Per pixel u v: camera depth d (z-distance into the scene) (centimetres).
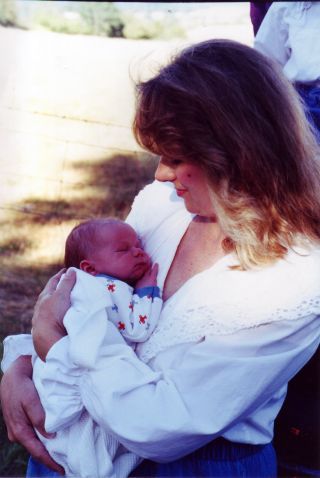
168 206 164
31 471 164
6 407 156
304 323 135
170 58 142
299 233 137
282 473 181
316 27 187
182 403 133
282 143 132
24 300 332
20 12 566
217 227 145
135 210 172
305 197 136
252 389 133
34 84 495
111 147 448
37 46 539
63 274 154
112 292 148
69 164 427
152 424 132
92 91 500
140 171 429
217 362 133
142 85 137
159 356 140
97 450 144
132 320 145
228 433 144
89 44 551
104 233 158
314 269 136
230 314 135
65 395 141
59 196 407
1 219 388
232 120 128
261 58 134
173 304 143
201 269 146
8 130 457
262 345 134
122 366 136
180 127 130
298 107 136
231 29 548
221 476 146
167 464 147
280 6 199
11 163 430
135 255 156
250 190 132
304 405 178
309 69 186
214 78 129
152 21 571
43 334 146
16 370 159
